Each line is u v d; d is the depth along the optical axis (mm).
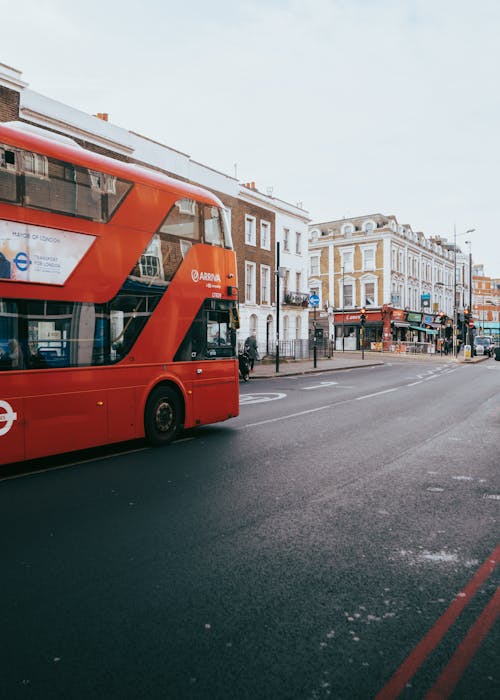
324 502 5492
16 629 3037
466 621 3115
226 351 9852
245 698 2439
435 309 58406
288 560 4020
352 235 57562
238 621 3121
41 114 19734
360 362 36281
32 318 6617
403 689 2506
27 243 6562
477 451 7980
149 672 2631
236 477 6504
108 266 7570
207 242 9477
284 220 38312
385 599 3393
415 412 12164
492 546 4289
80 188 7238
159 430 8453
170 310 8602
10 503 5473
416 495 5727
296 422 10789
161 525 4797
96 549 4230
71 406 7055
